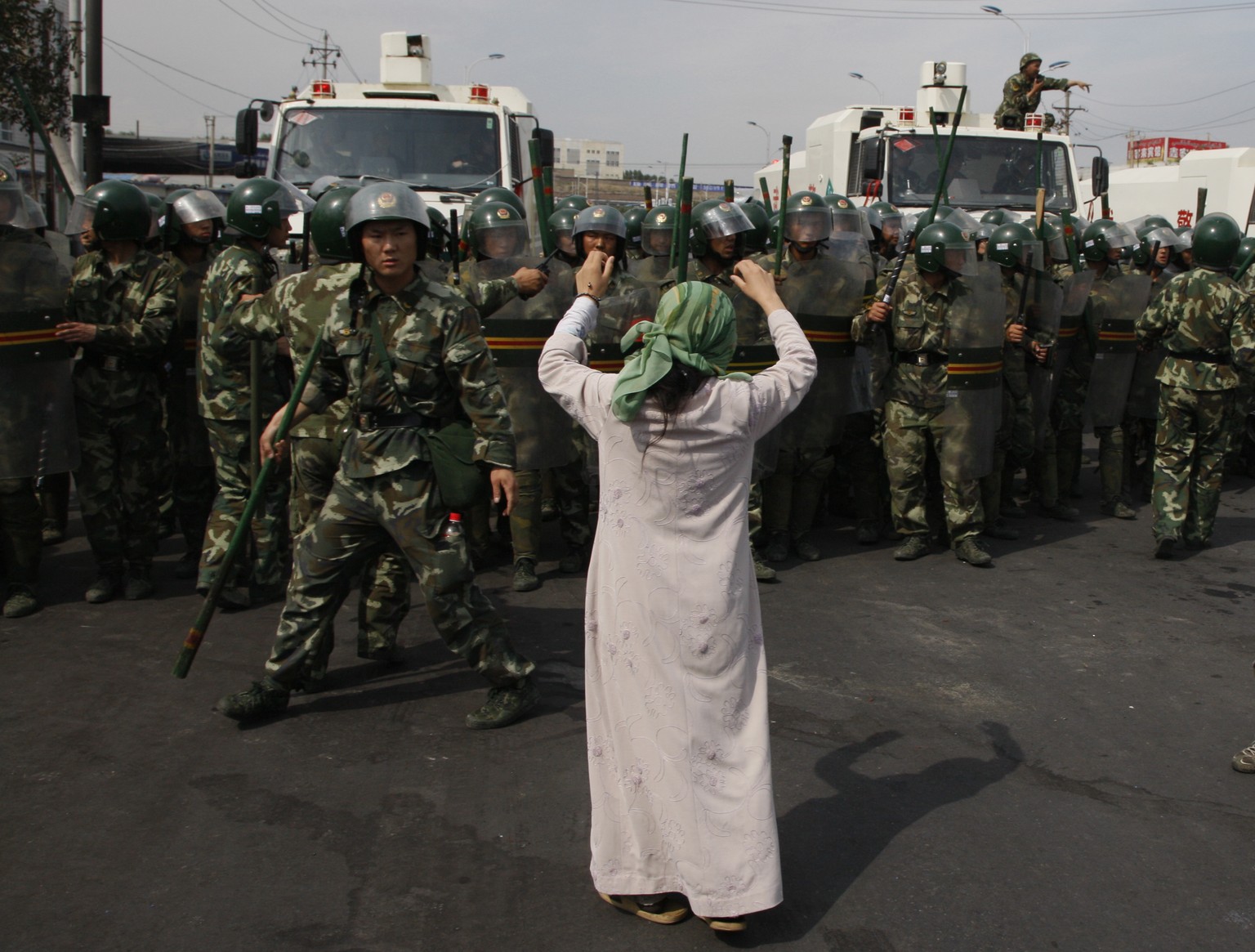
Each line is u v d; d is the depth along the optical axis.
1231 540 7.34
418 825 3.51
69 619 5.41
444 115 9.72
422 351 3.83
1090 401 7.72
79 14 16.11
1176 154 31.00
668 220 6.36
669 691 2.81
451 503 3.94
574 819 3.56
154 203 6.43
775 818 2.88
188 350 5.93
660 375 2.71
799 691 4.66
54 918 3.00
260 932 2.96
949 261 6.23
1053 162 11.71
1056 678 4.85
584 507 6.32
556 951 2.90
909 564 6.65
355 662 4.91
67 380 5.36
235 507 5.47
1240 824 3.63
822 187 13.21
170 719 4.27
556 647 5.12
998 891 3.21
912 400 6.52
